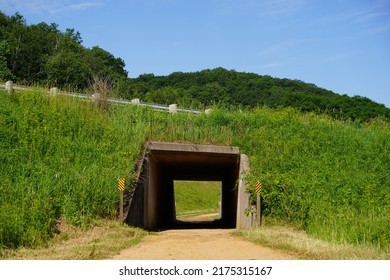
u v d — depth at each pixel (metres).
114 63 79.75
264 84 80.38
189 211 47.44
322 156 24.31
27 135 21.05
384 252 12.21
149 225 24.23
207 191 54.44
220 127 26.17
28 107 23.70
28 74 60.06
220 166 29.94
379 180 22.06
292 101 56.03
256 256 13.05
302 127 28.17
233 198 28.34
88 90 28.86
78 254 12.85
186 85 83.94
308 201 19.00
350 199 18.83
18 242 13.53
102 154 21.56
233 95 73.94
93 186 18.83
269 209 20.56
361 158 24.95
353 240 14.10
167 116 26.69
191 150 24.28
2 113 22.27
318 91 90.25
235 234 18.75
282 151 24.19
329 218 16.92
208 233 21.00
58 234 15.60
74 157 20.80
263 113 28.91
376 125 32.72
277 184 20.67
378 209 17.19
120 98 28.19
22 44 63.12
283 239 15.57
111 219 18.84
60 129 22.58
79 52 67.44
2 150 19.42
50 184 17.86
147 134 24.50
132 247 14.89
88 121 24.39
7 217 13.94
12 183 17.42
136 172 21.69
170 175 35.03
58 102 25.59
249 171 22.61
